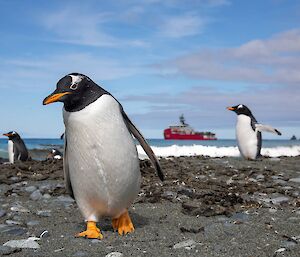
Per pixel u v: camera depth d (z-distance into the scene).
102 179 1.44
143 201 2.13
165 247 1.37
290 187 2.55
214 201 2.10
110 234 1.55
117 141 1.42
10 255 1.32
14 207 2.06
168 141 20.69
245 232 1.53
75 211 2.02
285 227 1.63
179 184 2.58
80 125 1.39
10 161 5.14
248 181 2.73
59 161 3.71
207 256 1.26
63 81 1.39
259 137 4.40
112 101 1.43
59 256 1.30
